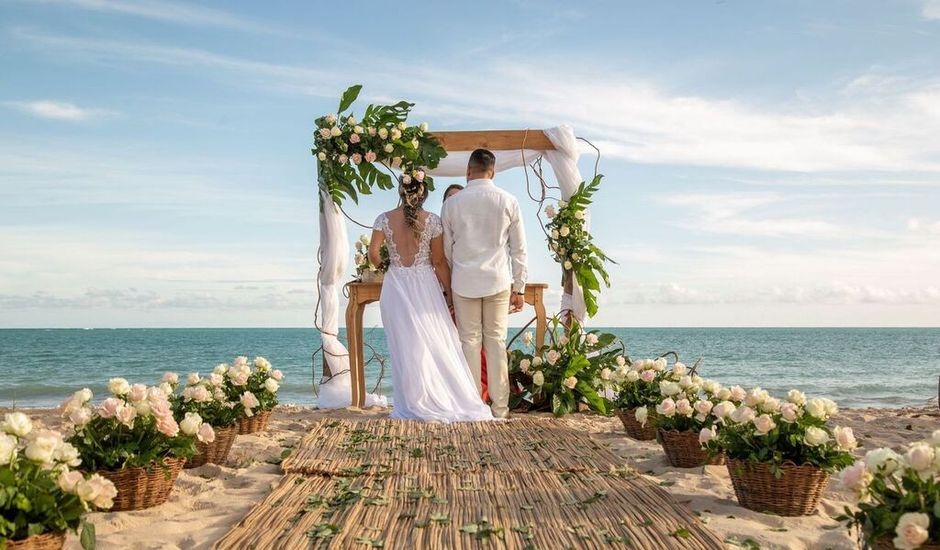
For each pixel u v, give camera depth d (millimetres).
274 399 5742
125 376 24172
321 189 7383
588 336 7340
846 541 2967
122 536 2932
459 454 4391
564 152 7469
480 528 2904
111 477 3287
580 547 2699
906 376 24312
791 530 3131
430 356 5980
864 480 2521
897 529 2285
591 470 3986
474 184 6281
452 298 6402
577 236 7492
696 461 4465
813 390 19062
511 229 6309
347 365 7711
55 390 16797
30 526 2326
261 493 3674
